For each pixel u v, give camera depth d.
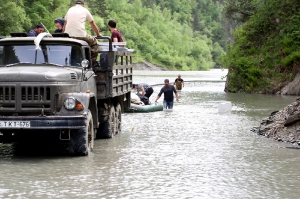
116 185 16.41
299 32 74.75
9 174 17.92
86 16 24.55
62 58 22.47
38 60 22.25
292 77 71.50
